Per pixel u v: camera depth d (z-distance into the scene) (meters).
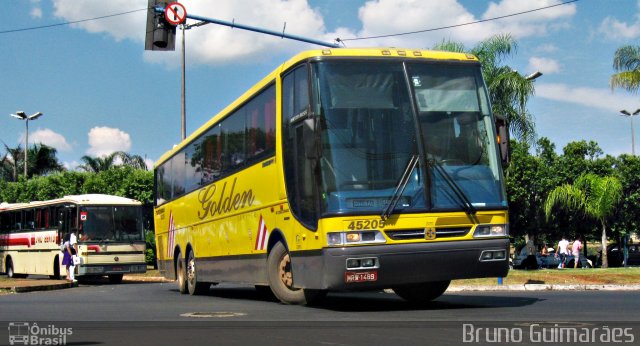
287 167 12.82
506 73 31.91
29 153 63.06
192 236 19.56
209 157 18.06
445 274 11.47
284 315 11.62
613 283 22.02
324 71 11.81
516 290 20.77
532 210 39.66
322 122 11.58
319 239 11.45
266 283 14.28
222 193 16.86
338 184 11.31
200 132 18.95
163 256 23.06
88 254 29.11
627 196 42.66
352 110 11.67
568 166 41.62
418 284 13.95
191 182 19.75
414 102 11.91
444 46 32.47
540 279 22.47
